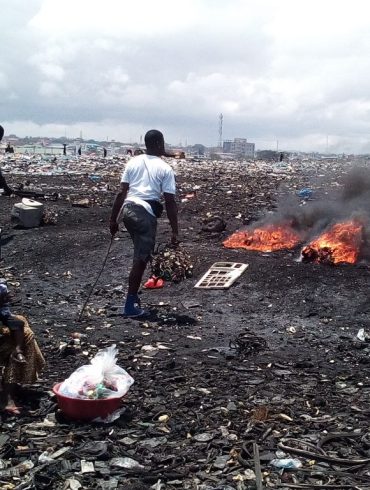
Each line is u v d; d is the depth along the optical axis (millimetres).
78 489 3383
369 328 6914
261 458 3766
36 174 28438
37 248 10891
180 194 19250
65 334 6559
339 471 3633
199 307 7699
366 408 4605
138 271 7156
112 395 4297
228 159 72375
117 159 46281
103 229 12422
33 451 3818
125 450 3889
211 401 4684
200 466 3676
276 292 8078
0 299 4461
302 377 5328
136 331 6738
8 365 4477
